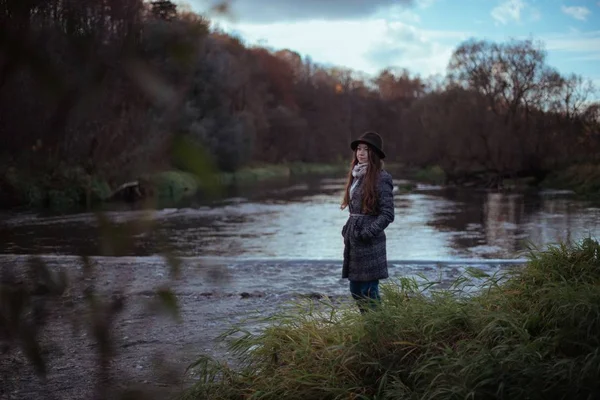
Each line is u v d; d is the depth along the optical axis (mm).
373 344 3639
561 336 3170
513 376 2809
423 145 58344
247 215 22953
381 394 3240
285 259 8758
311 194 35031
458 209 25328
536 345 3174
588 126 43750
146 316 891
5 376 989
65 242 14531
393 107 105062
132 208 804
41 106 773
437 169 61969
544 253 5129
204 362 3703
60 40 766
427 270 8109
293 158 83688
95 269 877
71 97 773
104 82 782
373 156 5160
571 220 20531
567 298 3711
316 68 104750
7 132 780
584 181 37344
